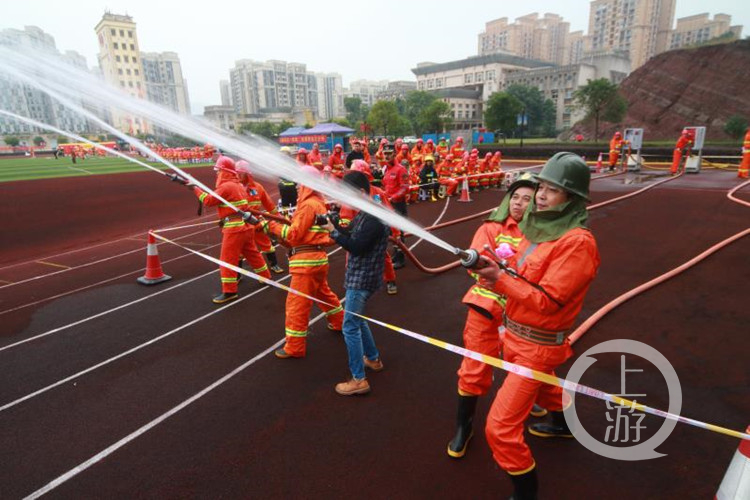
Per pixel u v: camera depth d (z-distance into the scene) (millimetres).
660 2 106188
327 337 4750
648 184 16125
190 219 12836
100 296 6125
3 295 6320
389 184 8164
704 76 44500
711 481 2686
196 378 4008
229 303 5758
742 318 4789
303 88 133000
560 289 1982
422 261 7566
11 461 3021
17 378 4055
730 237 8031
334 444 3117
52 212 13992
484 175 17031
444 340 4629
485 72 108250
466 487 2699
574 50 140750
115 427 3357
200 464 2961
